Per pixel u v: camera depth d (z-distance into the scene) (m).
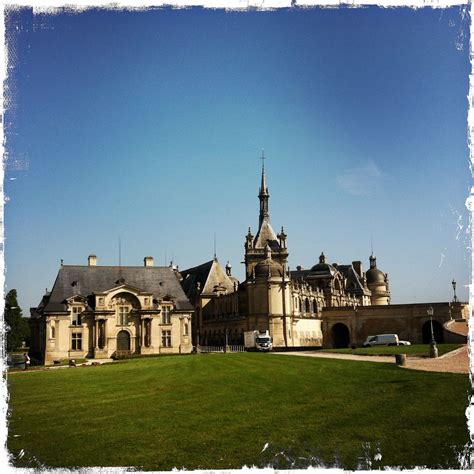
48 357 84.31
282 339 101.25
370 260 165.62
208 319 122.50
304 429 20.52
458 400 23.61
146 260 100.44
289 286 104.06
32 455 18.33
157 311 90.81
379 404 24.23
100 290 90.62
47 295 103.12
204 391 30.86
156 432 20.92
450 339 74.81
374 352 61.00
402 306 99.62
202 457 17.59
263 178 125.94
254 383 33.34
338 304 131.75
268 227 122.44
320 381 32.94
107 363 66.00
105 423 22.77
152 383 36.03
